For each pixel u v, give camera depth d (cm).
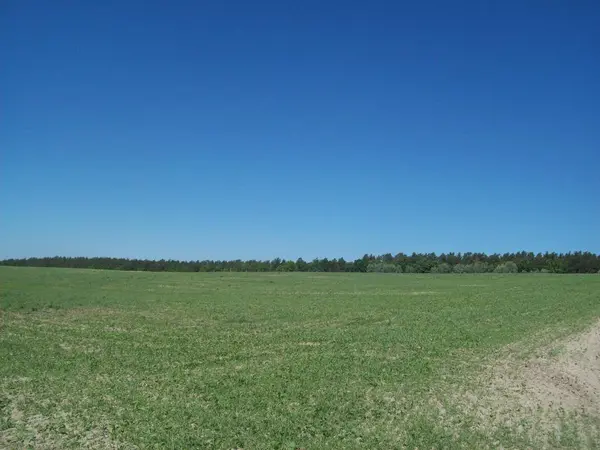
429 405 1587
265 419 1451
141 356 2338
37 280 6394
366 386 1795
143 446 1258
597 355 2294
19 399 1623
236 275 9281
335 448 1270
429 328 3123
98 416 1466
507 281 7225
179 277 8131
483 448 1291
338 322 3472
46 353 2373
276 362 2206
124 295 5091
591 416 1528
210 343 2686
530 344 2531
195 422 1422
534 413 1537
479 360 2206
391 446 1289
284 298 5088
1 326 3162
